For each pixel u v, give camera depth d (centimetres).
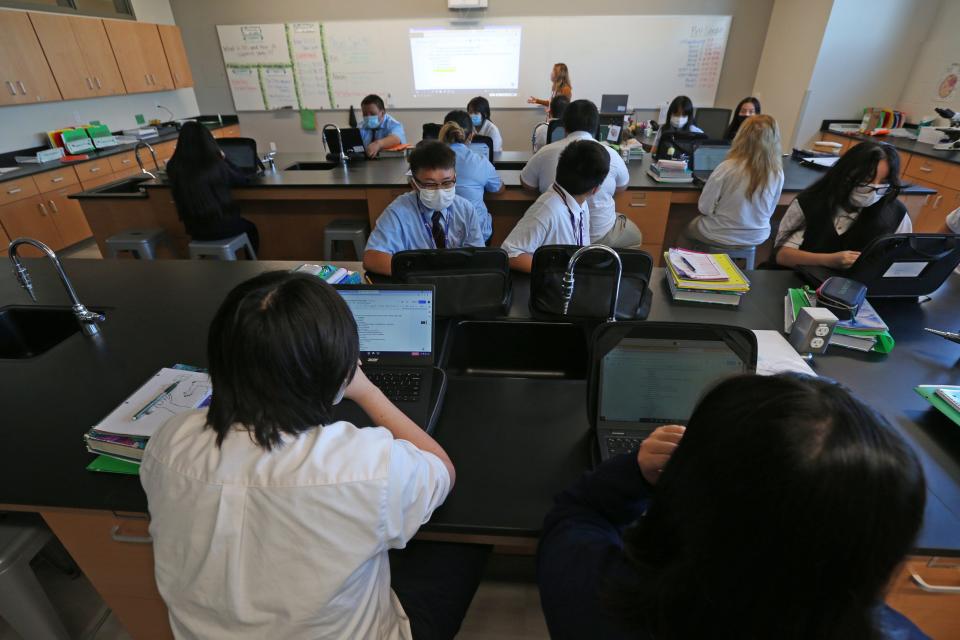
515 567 152
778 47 520
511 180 327
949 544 77
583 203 181
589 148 167
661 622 39
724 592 35
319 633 60
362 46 555
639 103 575
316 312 58
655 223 321
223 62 573
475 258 133
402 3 532
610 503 62
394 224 188
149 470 63
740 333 92
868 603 33
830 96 483
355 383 85
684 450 39
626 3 525
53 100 408
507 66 558
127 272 187
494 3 529
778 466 31
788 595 33
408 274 133
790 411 32
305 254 368
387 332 116
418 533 87
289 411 60
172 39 525
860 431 31
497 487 91
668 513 40
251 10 545
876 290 151
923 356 127
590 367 96
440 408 110
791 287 168
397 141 409
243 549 58
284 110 596
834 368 122
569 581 51
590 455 97
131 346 137
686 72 558
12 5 388
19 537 108
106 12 471
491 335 149
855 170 169
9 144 404
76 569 150
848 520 30
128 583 105
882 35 455
